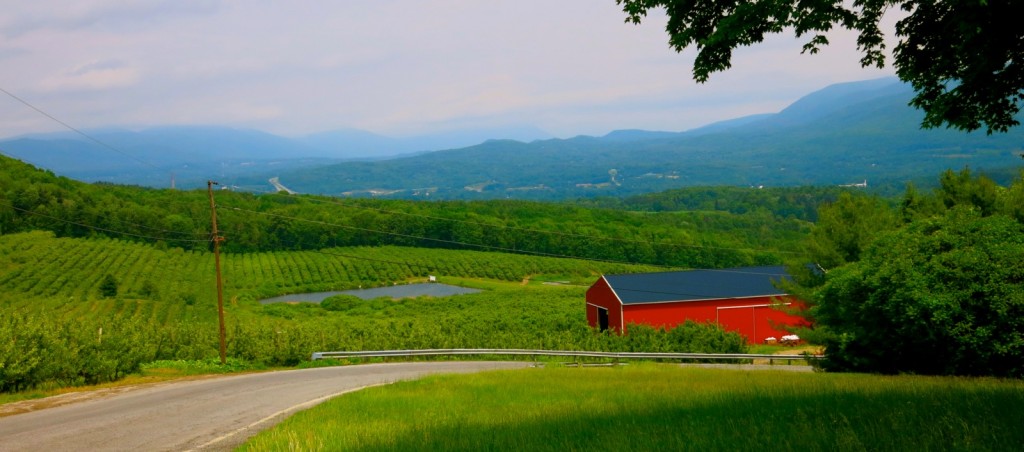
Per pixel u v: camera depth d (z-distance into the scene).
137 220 110.94
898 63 11.38
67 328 25.05
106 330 28.23
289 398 18.27
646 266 102.25
